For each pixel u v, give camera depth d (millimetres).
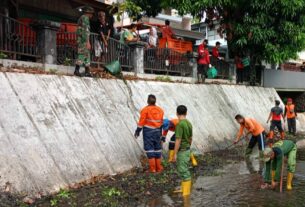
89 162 8086
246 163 10891
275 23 18156
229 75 18672
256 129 11531
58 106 8570
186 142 7539
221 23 18859
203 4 16609
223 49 22203
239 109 16375
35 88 8391
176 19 25875
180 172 7551
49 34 10148
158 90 12812
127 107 10789
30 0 13719
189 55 16141
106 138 9070
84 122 8859
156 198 7219
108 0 20234
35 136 7418
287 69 24625
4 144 6723
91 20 15055
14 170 6516
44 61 9992
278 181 8352
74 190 7145
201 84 15617
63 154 7668
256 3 17094
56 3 15180
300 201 7090
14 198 6148
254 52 19203
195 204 6875
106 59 12078
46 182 6871
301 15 18094
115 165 8680
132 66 13328
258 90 19422
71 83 9555
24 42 9664
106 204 6555
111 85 10938
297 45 18922
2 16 9016
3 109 7270
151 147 8938
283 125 18922
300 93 23312
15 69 8750
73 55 11016
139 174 8750
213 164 10617
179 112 7590
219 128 13945
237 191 7824
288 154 8141
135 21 19281
